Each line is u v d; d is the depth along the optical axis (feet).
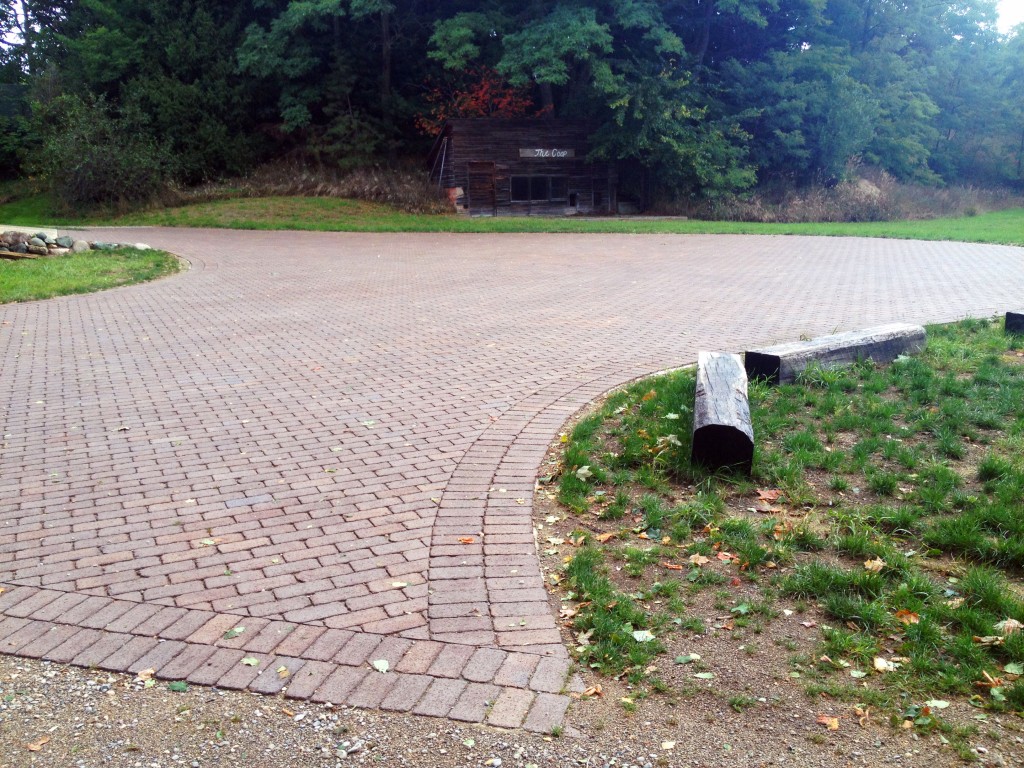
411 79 143.95
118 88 138.82
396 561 14.85
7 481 18.99
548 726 10.58
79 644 12.50
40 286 48.26
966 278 50.42
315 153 132.36
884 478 17.38
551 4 122.01
